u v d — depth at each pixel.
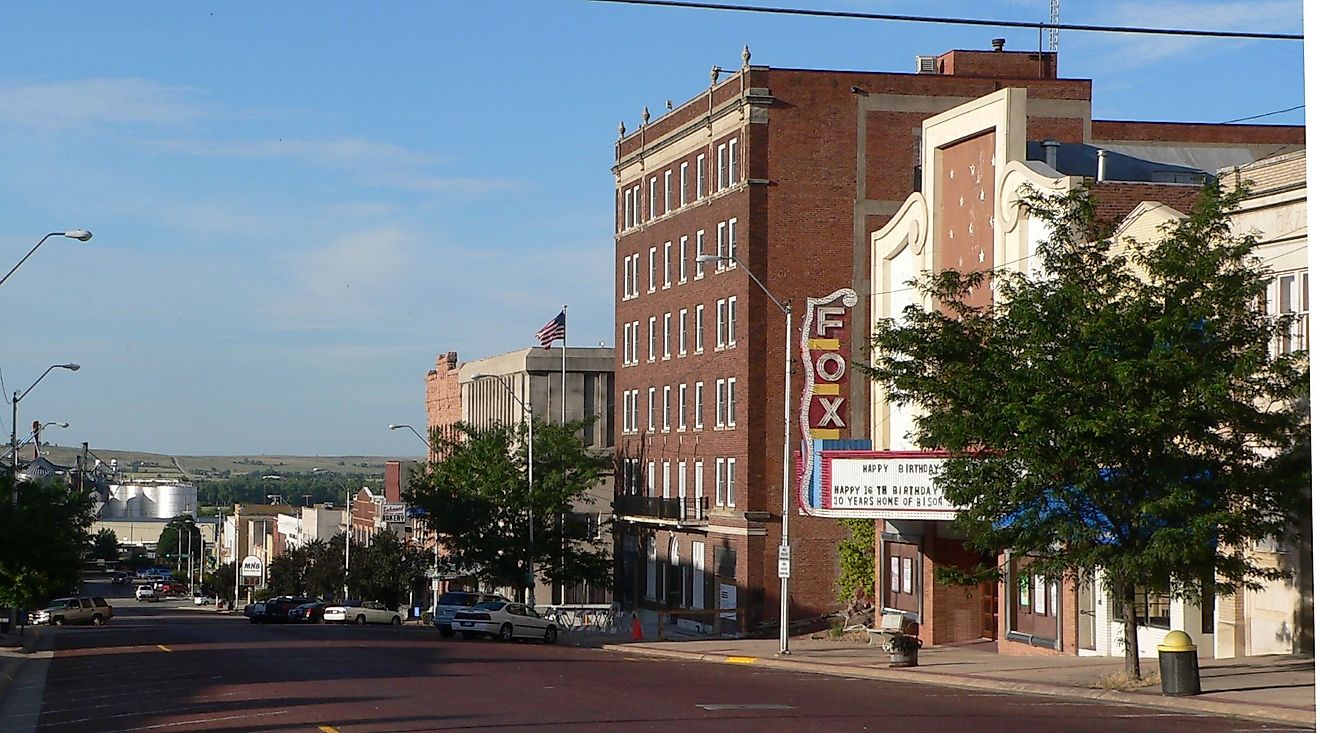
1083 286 28.58
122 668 37.38
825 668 38.94
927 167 47.59
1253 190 32.69
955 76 65.50
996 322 29.38
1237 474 27.16
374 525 139.00
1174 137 67.31
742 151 64.38
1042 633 41.06
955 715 23.84
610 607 71.75
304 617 86.31
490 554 71.81
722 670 36.53
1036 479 27.53
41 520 58.09
